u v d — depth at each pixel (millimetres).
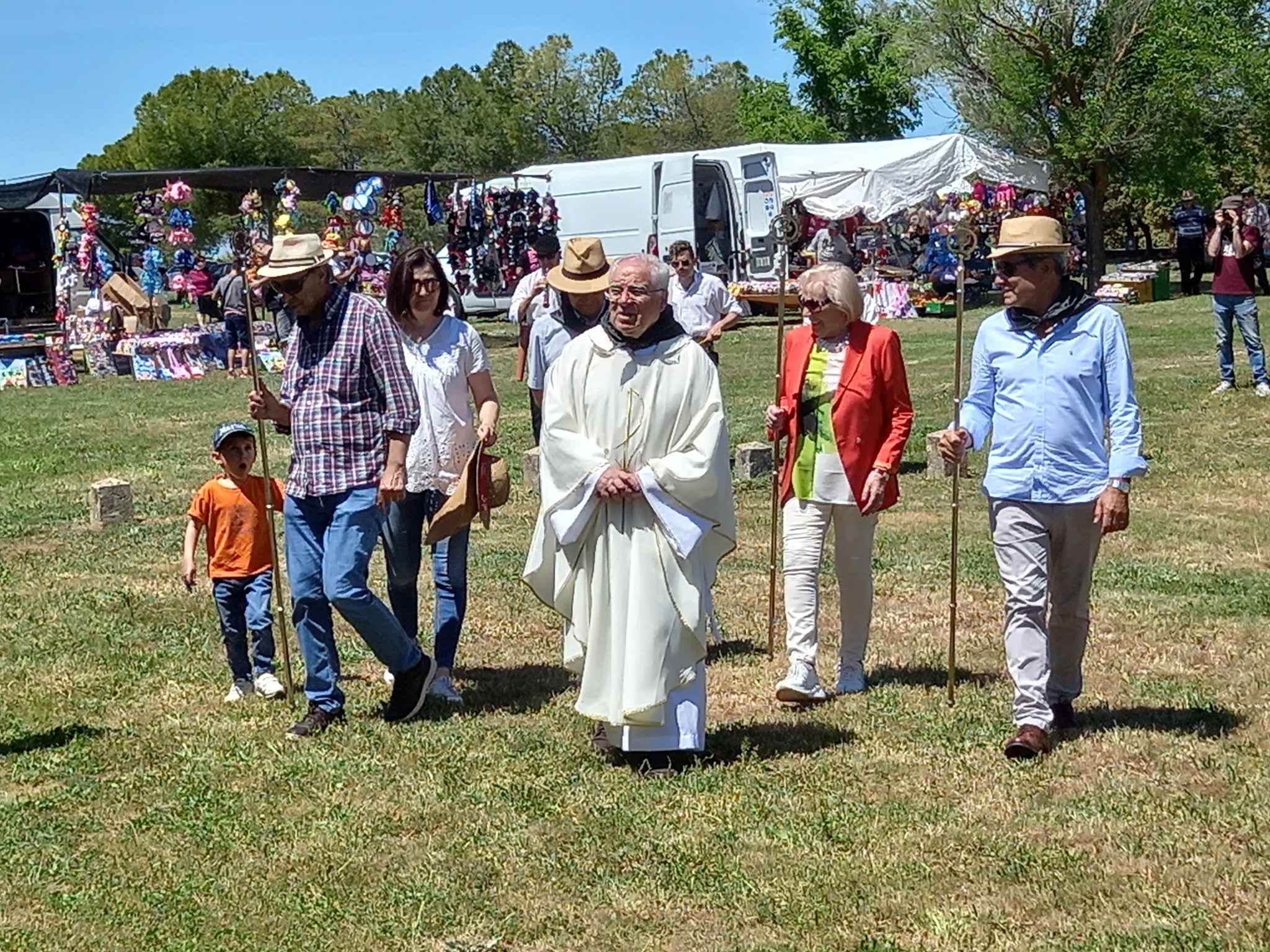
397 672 6566
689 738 5820
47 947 4488
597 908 4668
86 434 17422
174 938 4539
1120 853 4914
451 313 7176
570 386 5848
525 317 12477
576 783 5758
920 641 7770
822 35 57656
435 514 6930
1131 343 21797
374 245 30828
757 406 17125
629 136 86250
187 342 25531
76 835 5371
